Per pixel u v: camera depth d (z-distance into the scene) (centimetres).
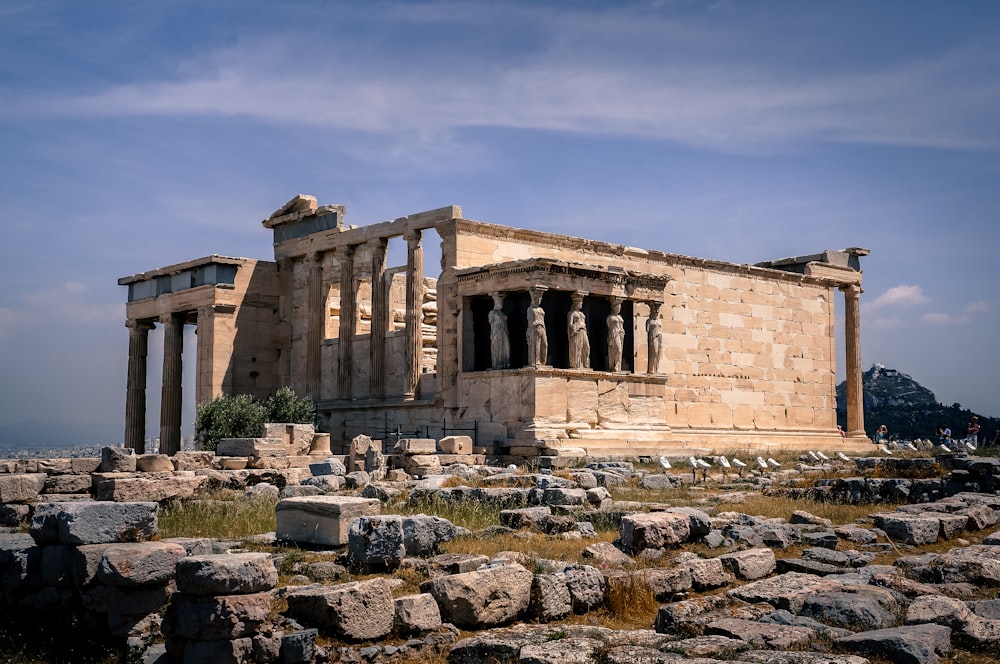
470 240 4131
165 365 5066
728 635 1336
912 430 9362
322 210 4850
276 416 4491
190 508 2333
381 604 1408
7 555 1639
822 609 1448
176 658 1370
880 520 2180
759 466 3509
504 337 3869
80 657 1471
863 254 5772
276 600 1460
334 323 5056
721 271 5022
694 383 4834
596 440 3778
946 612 1384
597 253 4525
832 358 5572
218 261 4797
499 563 1608
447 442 3428
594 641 1312
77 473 2625
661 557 1842
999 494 2634
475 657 1334
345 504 1805
